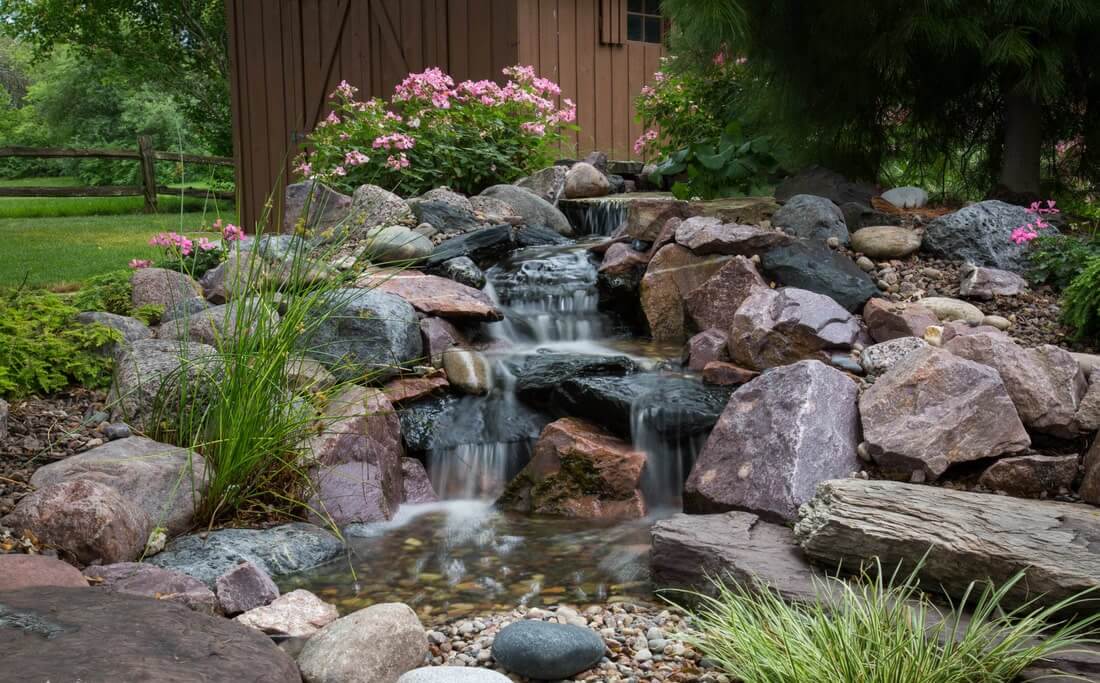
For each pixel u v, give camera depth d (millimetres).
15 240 10328
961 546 2793
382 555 3543
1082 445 3693
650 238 5879
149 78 21047
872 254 5430
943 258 5406
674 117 8391
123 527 3160
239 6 12305
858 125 6578
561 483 4113
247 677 2148
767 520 3490
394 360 4645
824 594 2801
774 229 5602
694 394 4355
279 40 11758
